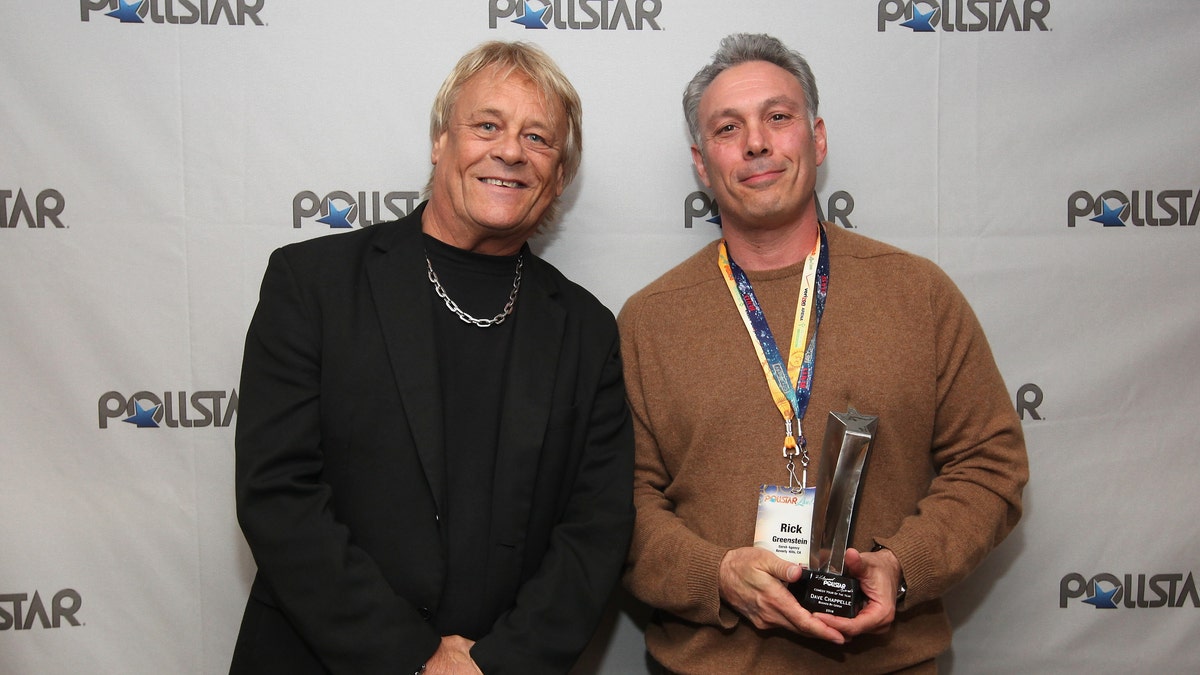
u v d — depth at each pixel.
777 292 1.50
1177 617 1.85
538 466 1.34
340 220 1.73
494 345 1.38
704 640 1.42
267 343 1.29
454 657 1.23
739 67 1.49
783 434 1.41
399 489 1.27
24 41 1.65
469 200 1.33
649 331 1.55
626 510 1.40
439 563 1.26
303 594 1.19
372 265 1.35
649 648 1.56
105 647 1.70
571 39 1.76
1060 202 1.82
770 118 1.45
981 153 1.81
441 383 1.33
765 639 1.38
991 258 1.82
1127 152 1.82
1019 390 1.83
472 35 1.74
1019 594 1.84
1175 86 1.82
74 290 1.67
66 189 1.66
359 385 1.27
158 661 1.72
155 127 1.68
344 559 1.19
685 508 1.49
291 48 1.71
